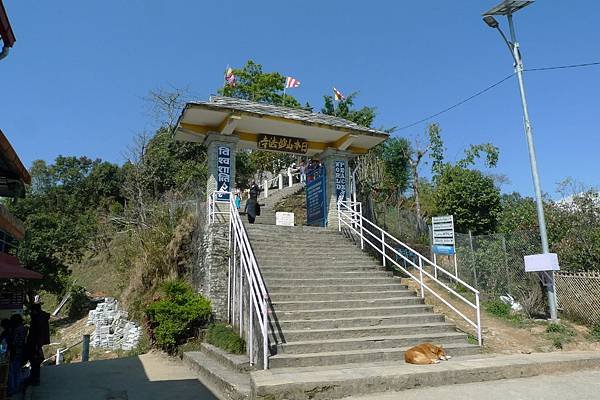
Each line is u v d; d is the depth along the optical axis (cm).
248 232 1334
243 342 955
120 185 4138
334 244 1373
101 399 796
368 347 885
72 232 2825
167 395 805
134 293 1638
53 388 895
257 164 3120
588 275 1158
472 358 871
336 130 1532
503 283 1345
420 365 784
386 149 2833
